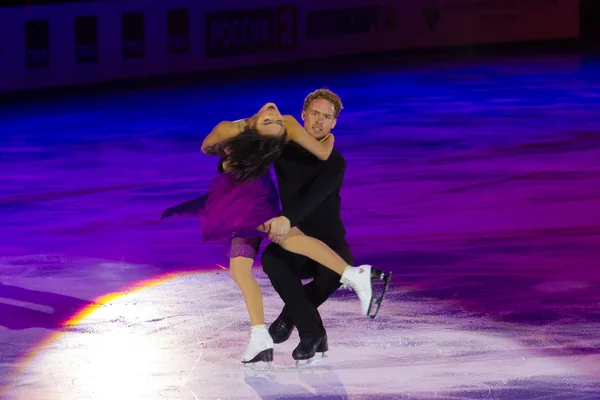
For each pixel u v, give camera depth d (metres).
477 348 14.93
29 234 24.12
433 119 41.97
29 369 14.45
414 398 12.98
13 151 36.84
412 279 19.11
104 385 13.73
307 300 13.97
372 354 14.75
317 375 13.93
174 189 29.56
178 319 16.92
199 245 22.59
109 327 16.53
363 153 34.38
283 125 13.00
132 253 21.98
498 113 43.22
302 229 13.96
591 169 30.41
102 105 48.34
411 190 27.92
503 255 20.70
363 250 21.45
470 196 26.89
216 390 13.46
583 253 20.70
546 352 14.69
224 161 13.45
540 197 26.50
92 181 31.08
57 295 18.67
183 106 47.34
